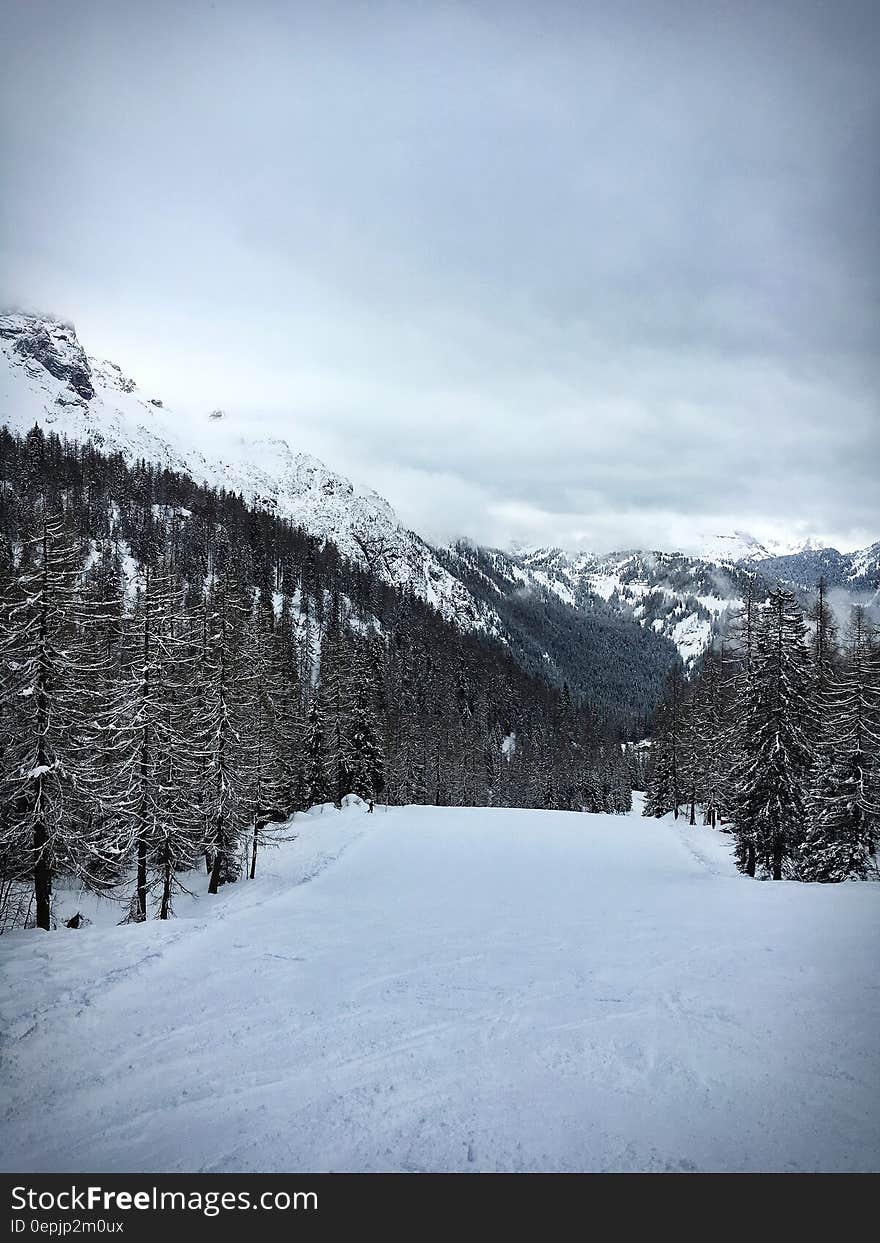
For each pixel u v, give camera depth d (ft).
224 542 456.04
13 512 363.35
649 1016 41.52
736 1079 33.60
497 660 620.90
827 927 58.54
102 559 360.07
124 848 82.28
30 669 69.97
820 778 100.37
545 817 174.60
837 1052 35.45
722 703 163.22
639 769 456.86
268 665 138.41
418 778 267.18
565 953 55.88
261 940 60.85
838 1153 27.96
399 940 61.16
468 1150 29.09
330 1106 32.76
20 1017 41.98
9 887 82.94
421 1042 39.29
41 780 70.18
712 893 79.82
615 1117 31.12
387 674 351.25
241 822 100.83
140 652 82.38
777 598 108.06
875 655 102.47
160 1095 34.22
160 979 49.93
